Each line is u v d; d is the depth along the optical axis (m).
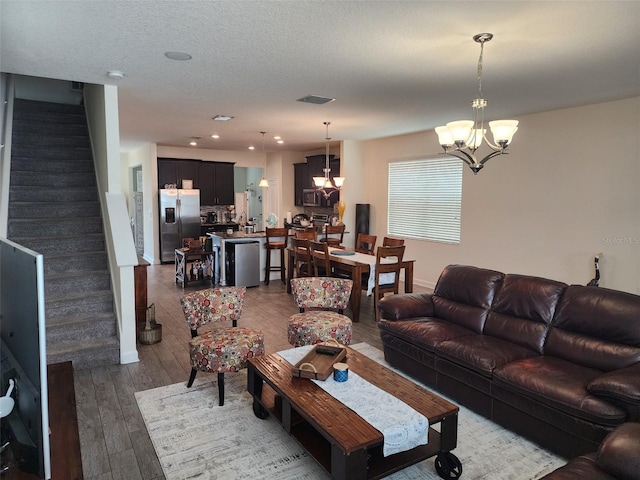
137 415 2.91
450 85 3.94
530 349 3.06
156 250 9.15
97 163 5.00
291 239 7.10
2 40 2.83
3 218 3.93
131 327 3.80
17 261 1.37
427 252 7.06
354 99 4.52
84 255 4.38
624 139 4.48
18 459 1.37
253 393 2.84
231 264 6.82
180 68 3.45
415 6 2.32
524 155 5.46
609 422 2.17
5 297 1.55
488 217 5.98
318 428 2.07
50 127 5.61
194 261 7.53
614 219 4.61
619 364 2.56
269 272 7.18
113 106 4.03
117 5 2.31
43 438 1.27
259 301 5.99
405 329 3.53
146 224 9.62
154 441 2.61
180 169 9.58
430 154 6.84
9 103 4.45
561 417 2.39
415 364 3.46
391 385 2.49
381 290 5.25
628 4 2.28
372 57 3.17
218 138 7.87
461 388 3.05
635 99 4.37
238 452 2.51
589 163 4.79
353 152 8.08
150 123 6.14
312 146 9.28
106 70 3.51
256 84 3.94
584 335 2.86
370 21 2.53
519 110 5.07
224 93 4.29
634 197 4.44
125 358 3.78
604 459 1.68
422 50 3.02
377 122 5.92
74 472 1.41
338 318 3.68
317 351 2.95
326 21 2.53
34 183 4.94
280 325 4.90
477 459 2.46
